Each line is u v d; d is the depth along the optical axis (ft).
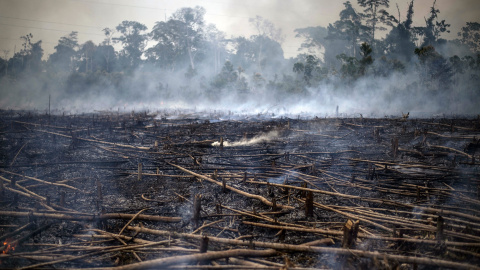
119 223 24.20
